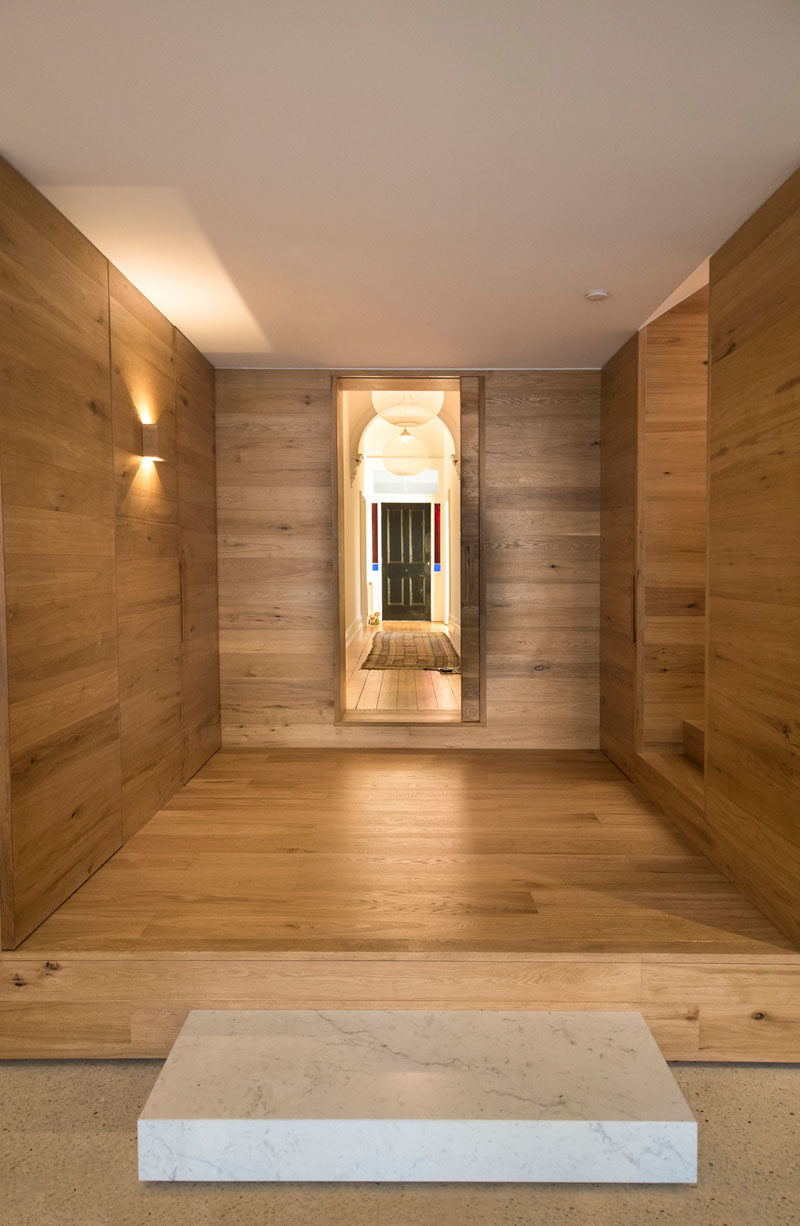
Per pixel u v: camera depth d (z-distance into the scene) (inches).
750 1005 85.7
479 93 73.6
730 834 105.4
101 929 91.4
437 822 130.5
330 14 62.7
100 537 110.0
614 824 129.5
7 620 83.9
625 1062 77.4
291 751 178.5
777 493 90.4
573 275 120.5
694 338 147.4
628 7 62.4
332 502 179.9
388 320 142.8
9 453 84.2
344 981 86.5
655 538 149.7
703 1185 69.2
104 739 111.7
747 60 68.9
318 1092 73.0
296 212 98.6
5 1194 68.2
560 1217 66.3
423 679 280.1
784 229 89.6
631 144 82.7
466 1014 85.5
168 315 139.5
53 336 95.3
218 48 66.7
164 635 139.6
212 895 101.3
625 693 159.0
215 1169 69.6
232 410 178.5
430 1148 69.6
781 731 89.9
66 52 67.0
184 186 91.5
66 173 88.0
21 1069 85.5
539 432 178.4
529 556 179.9
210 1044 80.4
